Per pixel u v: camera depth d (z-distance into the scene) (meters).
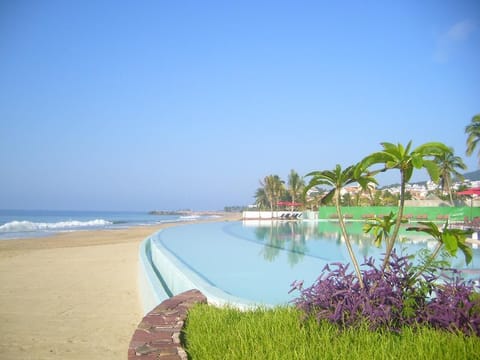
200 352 3.37
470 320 3.57
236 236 23.36
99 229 48.53
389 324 3.69
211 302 5.50
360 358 3.01
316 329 3.69
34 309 8.59
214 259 13.27
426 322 3.72
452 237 3.85
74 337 6.72
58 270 13.89
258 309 4.57
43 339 6.62
